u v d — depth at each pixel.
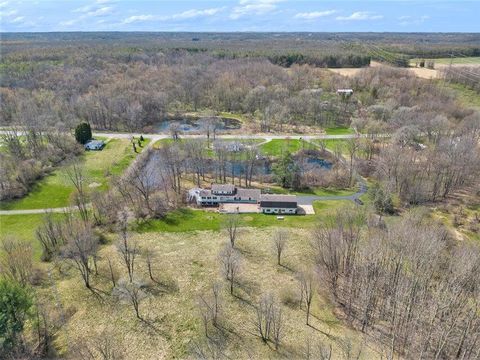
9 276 56.91
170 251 68.06
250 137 125.50
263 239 71.88
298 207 84.69
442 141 97.19
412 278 51.19
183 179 98.88
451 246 64.50
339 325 50.53
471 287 50.56
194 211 83.38
